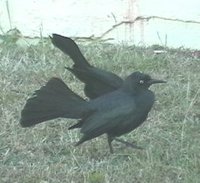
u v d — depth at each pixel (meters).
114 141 7.31
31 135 7.46
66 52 6.42
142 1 9.93
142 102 6.52
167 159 7.05
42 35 9.90
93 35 9.97
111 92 6.59
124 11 9.93
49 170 6.82
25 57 9.16
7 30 9.94
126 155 7.11
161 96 8.27
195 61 9.38
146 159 7.01
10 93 8.19
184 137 7.45
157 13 9.95
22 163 6.99
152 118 7.82
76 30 9.95
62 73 8.76
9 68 8.83
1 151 7.20
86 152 7.17
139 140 7.39
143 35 9.97
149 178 6.71
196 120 7.84
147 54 9.48
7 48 9.50
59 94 6.41
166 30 9.98
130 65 9.11
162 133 7.55
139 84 6.56
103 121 6.44
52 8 9.92
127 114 6.46
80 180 6.68
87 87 6.66
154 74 8.91
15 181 6.67
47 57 9.19
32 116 6.30
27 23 9.93
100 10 9.94
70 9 9.94
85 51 9.45
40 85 8.51
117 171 6.82
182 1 9.95
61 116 6.39
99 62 9.09
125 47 9.70
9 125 7.60
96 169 6.87
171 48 9.86
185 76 8.87
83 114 6.46
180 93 8.30
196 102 8.23
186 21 9.98
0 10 9.95
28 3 9.91
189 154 7.14
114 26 9.95
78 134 7.45
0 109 7.90
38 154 7.17
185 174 6.73
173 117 7.89
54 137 7.47
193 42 9.98
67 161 7.03
